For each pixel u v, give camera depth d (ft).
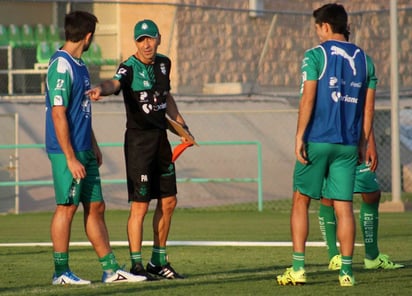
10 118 191.31
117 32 214.28
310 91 68.23
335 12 69.67
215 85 211.61
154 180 76.89
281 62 217.36
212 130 202.49
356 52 69.67
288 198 201.87
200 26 211.20
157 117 75.82
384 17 224.53
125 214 172.24
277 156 203.82
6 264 89.04
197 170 197.26
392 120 169.78
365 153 71.41
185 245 108.37
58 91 70.54
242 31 214.48
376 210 82.79
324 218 81.82
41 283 73.77
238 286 69.87
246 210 179.42
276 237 120.78
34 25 225.76
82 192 73.36
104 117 196.03
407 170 209.05
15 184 171.12
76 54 72.28
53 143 71.77
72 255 98.07
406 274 78.18
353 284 69.92
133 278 73.72
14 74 209.36
